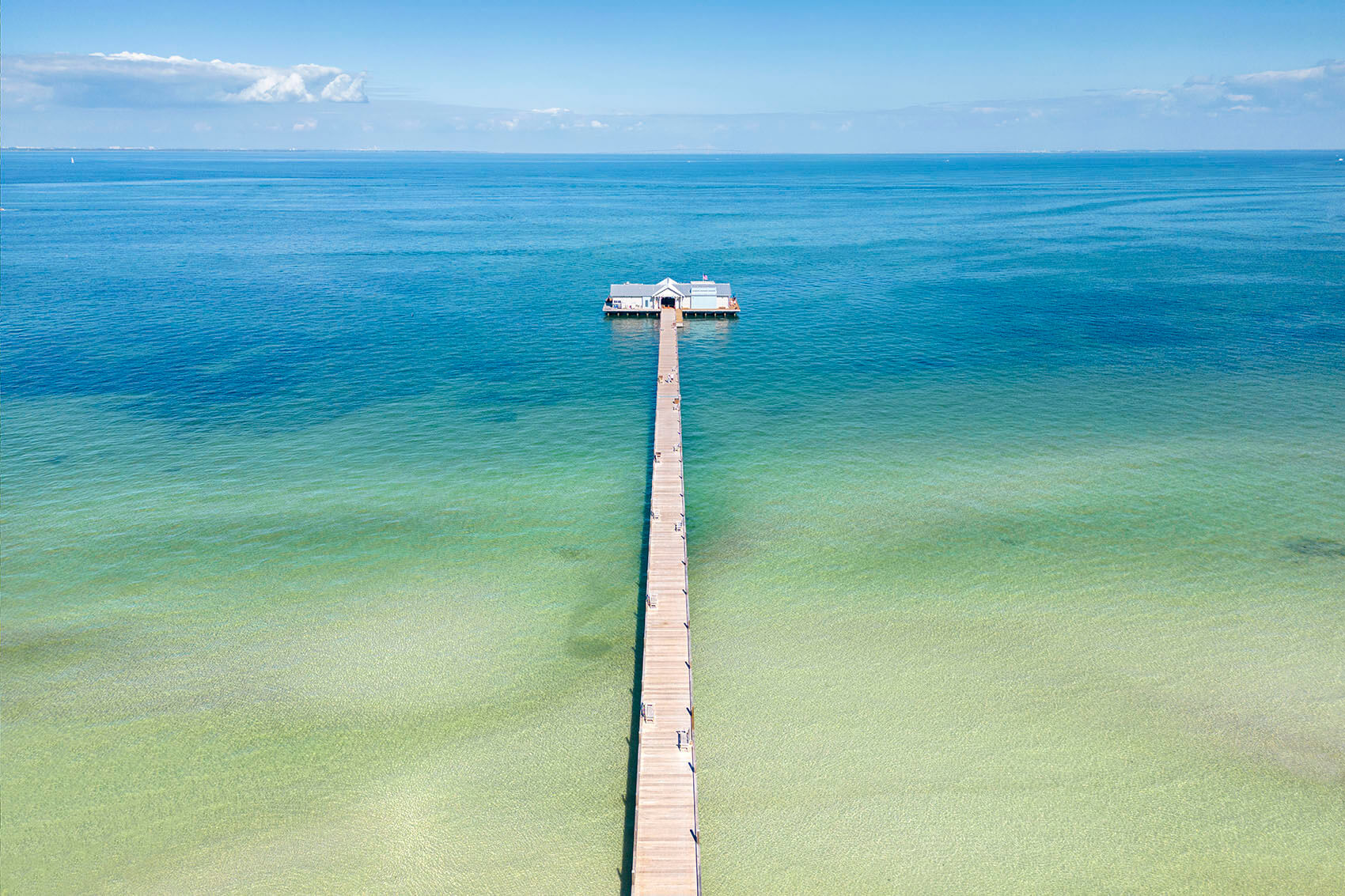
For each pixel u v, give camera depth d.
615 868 29.17
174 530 50.47
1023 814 30.73
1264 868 28.50
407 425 66.81
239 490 55.47
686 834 29.22
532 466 59.62
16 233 168.75
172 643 40.38
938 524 50.91
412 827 30.58
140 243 157.38
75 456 60.22
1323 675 37.41
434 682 37.94
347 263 136.50
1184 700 36.06
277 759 33.53
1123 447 61.09
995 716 35.38
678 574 43.97
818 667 38.56
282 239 166.88
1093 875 28.39
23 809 31.05
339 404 71.00
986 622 41.66
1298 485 54.69
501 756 33.78
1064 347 85.62
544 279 124.75
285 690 37.31
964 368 79.88
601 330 95.81
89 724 35.12
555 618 42.47
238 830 30.41
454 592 44.75
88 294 109.31
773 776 32.41
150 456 60.44
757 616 42.41
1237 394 71.00
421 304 106.88
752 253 150.25
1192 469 57.22
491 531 50.84
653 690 35.88
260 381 76.25
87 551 48.03
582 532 50.84
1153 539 48.84
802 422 67.06
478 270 131.50
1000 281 119.94
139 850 29.53
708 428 66.06
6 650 39.59
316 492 55.41
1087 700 36.22
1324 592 43.38
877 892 27.89
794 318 100.75
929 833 30.00
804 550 48.41
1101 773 32.38
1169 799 31.23
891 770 32.66
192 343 87.38
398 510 53.22
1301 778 32.00
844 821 30.48
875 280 122.56
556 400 72.56
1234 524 50.12
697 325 98.25
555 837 30.27
